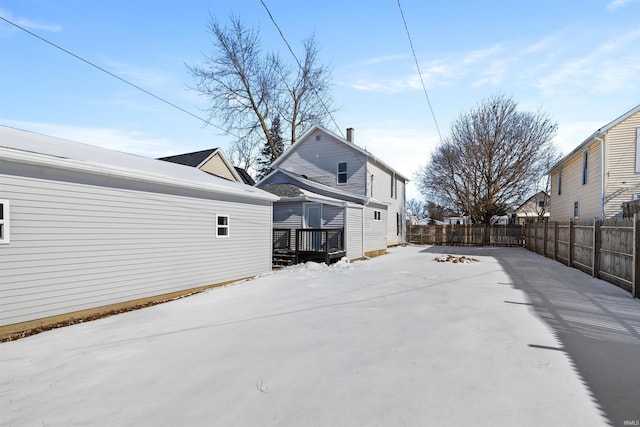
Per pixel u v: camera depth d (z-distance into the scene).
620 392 2.80
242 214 9.44
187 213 7.71
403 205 25.16
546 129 23.81
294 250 12.72
